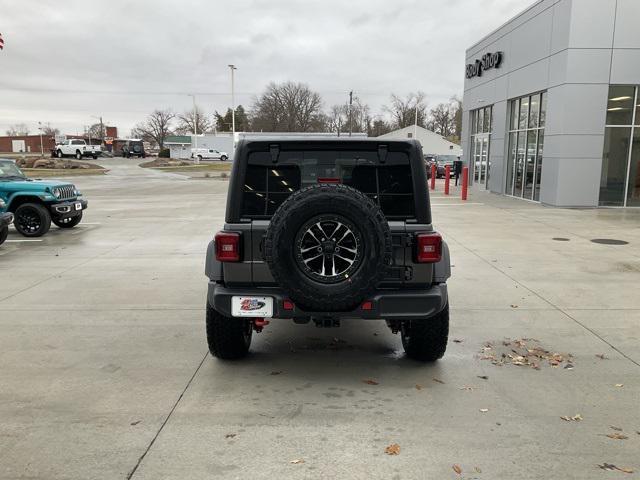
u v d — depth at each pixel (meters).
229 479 2.96
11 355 4.80
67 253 9.65
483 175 23.67
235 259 3.97
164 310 6.19
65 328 5.55
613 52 15.08
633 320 5.81
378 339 5.29
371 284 3.70
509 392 4.07
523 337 5.30
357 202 3.64
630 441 3.37
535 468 3.07
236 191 4.09
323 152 4.19
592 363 4.65
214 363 4.64
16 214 11.47
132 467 3.07
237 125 117.44
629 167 15.77
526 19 18.14
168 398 3.96
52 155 66.00
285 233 3.65
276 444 3.32
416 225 4.02
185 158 79.25
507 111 20.28
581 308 6.23
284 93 94.38
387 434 3.44
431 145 78.38
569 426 3.56
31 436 3.41
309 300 3.71
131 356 4.79
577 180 15.80
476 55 24.17
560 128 15.68
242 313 4.02
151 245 10.39
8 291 7.02
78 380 4.27
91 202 18.83
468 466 3.08
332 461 3.13
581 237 10.96
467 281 7.45
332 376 4.37
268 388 4.14
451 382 4.26
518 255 9.19
